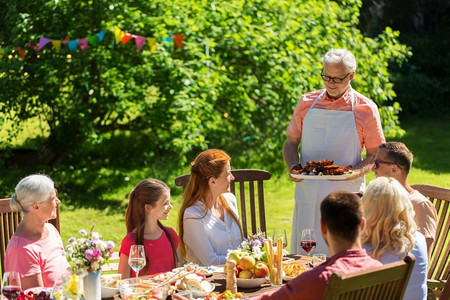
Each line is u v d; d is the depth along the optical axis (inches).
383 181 133.0
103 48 341.4
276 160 391.2
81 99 363.9
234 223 178.9
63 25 349.7
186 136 338.3
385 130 379.9
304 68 355.3
